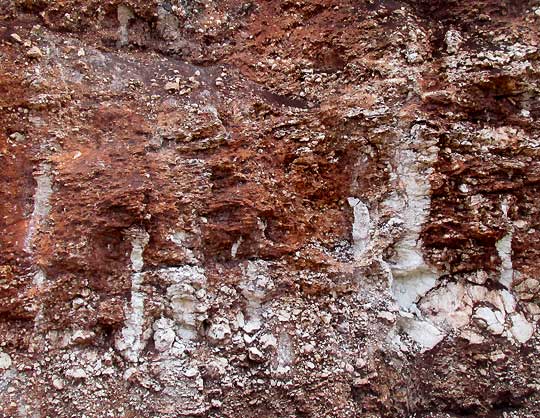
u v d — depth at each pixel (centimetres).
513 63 334
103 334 293
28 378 278
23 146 306
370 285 324
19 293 285
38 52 322
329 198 335
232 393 290
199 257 306
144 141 319
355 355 308
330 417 294
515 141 332
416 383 317
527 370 319
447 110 332
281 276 311
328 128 336
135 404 281
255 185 318
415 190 328
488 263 332
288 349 301
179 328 298
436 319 328
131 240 300
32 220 296
